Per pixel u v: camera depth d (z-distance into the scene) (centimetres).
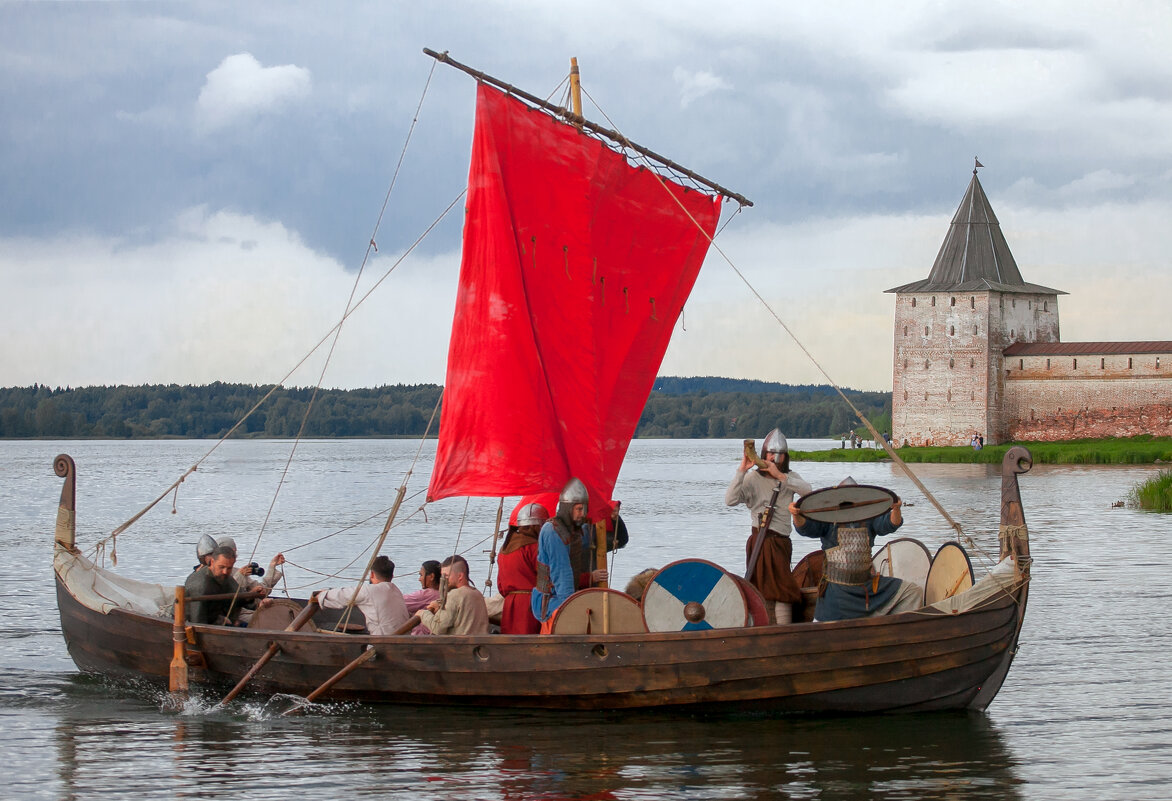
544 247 1695
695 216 1925
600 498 1703
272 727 1449
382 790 1195
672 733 1380
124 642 1698
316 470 12344
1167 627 2102
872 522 1437
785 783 1204
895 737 1365
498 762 1280
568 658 1440
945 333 14550
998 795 1168
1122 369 13825
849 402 1524
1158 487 5472
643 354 1856
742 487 1513
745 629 1400
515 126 1683
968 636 1425
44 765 1297
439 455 1675
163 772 1267
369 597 1608
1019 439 14450
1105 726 1419
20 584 2881
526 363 1659
